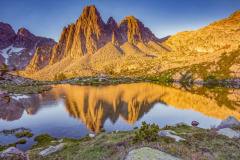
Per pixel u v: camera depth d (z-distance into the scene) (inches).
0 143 1145.4
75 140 1128.8
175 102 2559.1
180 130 1021.2
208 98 2851.9
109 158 400.8
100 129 1430.9
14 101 2977.4
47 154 720.3
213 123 1502.2
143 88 4594.0
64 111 2160.4
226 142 508.7
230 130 634.8
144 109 2134.6
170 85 5447.8
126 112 2001.7
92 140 938.1
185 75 7086.6
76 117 1845.5
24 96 3565.5
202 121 1576.0
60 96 3476.9
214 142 509.0
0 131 1418.6
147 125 587.8
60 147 805.2
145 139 539.2
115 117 1795.0
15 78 6752.0
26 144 1111.6
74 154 661.3
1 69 6791.3
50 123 1652.3
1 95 3649.1
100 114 1940.2
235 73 5684.1
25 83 6397.6
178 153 298.2
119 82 7003.0
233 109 2034.9
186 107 2212.1
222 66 6520.7
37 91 4281.5
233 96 2989.7
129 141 600.4
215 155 398.0
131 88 4658.0
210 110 2011.6
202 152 424.2
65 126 1540.4
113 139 823.1
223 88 4261.8
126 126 1496.1
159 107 2239.2
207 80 5940.0
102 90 4382.4
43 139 1193.4
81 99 3036.4
